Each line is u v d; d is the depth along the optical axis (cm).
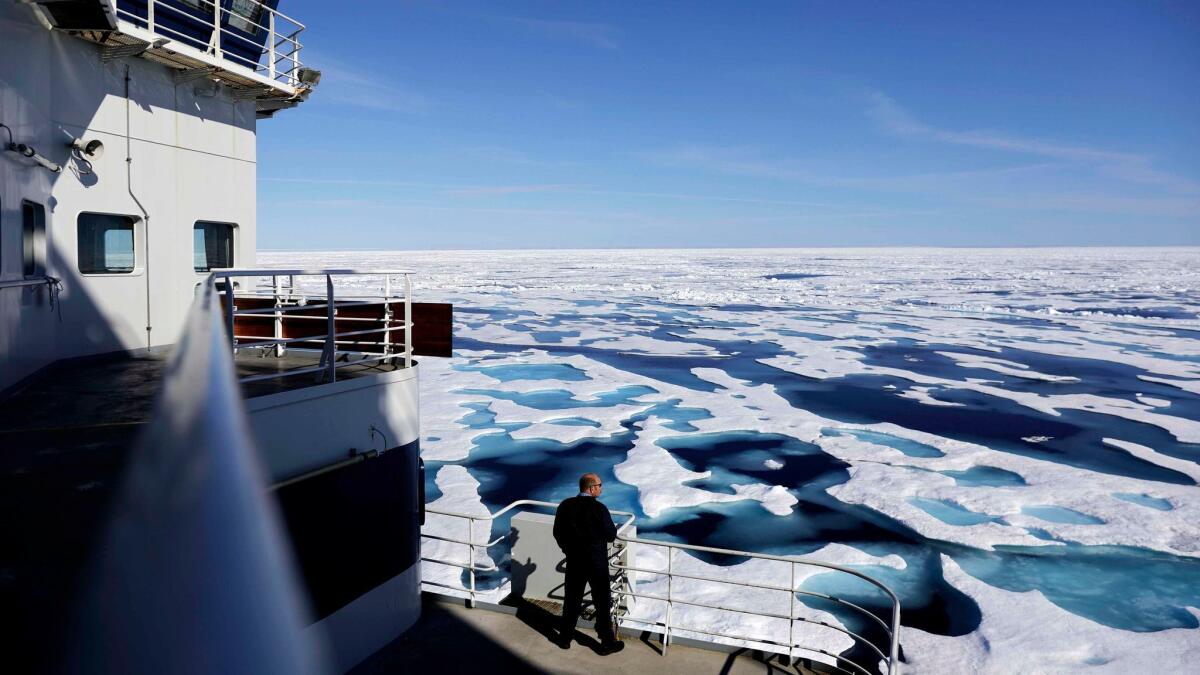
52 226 621
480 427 2159
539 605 664
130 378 603
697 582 1179
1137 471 1817
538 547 674
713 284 8456
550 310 5622
